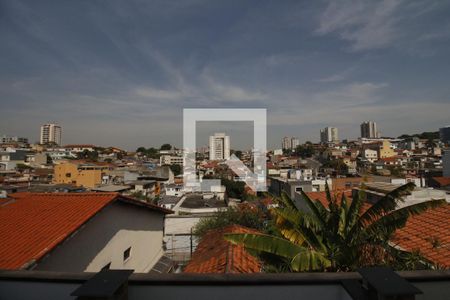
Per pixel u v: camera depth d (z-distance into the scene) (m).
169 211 11.71
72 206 7.34
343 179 36.84
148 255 10.38
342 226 6.53
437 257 6.63
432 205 5.54
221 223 14.77
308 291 2.68
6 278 2.84
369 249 5.52
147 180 57.09
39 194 8.37
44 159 82.31
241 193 46.25
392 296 2.26
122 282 2.50
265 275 2.72
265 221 14.32
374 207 6.01
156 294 2.70
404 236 8.13
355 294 2.42
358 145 123.38
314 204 7.04
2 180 47.25
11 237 5.76
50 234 5.90
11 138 154.38
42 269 5.30
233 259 7.64
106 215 7.78
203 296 2.69
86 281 2.68
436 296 2.65
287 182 34.09
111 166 72.69
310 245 6.02
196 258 9.14
